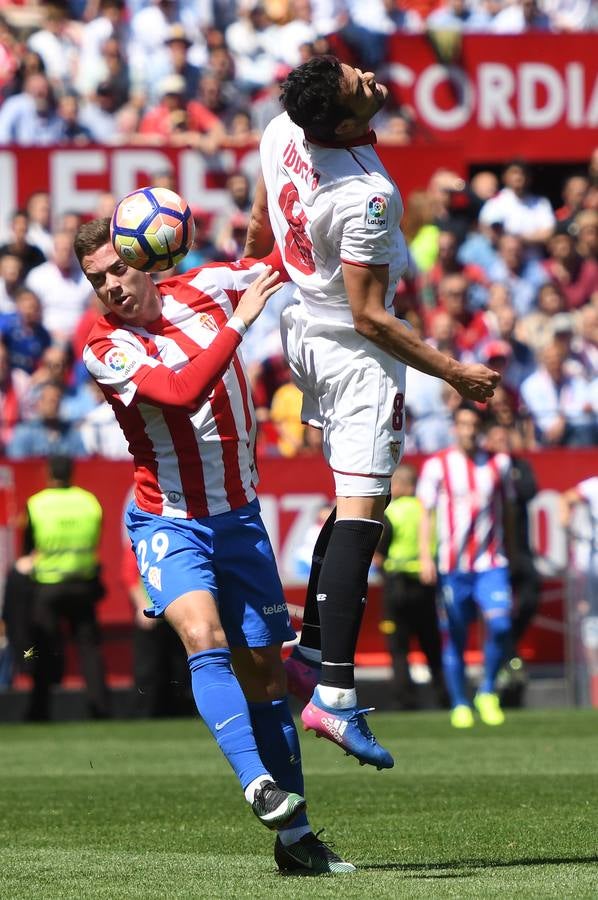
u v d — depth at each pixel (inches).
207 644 580.7
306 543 1678.2
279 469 1678.2
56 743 1336.1
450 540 1472.7
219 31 2316.7
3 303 1909.4
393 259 595.8
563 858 621.0
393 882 551.2
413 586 1605.6
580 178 2176.4
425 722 1494.8
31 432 1704.0
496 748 1204.5
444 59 2143.2
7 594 1573.6
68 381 1859.0
